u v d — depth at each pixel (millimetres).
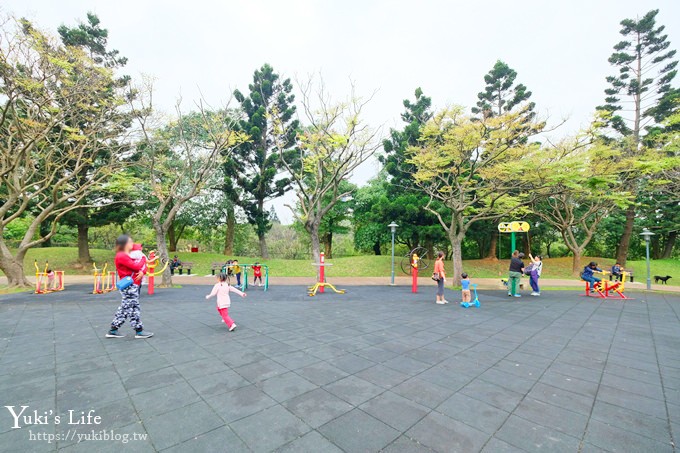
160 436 2795
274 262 24328
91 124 16062
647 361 5039
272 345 5598
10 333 6246
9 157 12648
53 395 3576
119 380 4016
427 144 16047
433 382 4086
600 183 11648
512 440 2820
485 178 14062
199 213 25859
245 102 26078
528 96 24109
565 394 3807
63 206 19719
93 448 2609
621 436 2928
